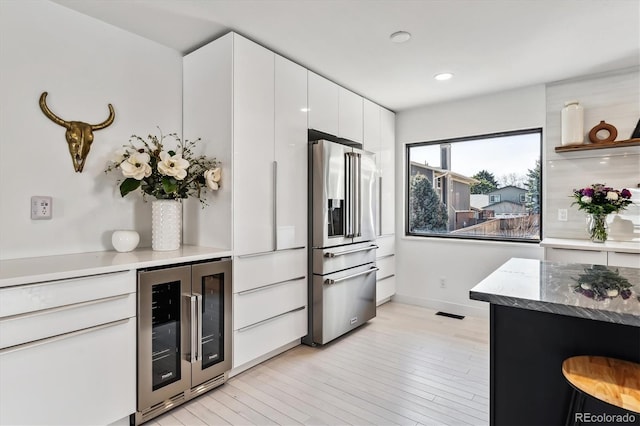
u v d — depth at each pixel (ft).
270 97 8.59
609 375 3.88
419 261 13.69
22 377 4.82
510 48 8.66
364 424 6.20
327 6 6.88
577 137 10.13
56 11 6.91
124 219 7.97
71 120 7.14
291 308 9.22
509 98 11.73
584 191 9.80
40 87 6.72
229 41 7.79
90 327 5.48
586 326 4.45
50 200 6.84
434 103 13.15
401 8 6.92
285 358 8.96
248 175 8.03
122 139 7.93
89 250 7.41
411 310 13.15
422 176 14.05
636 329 4.25
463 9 6.95
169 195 7.80
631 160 9.82
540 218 11.52
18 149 6.46
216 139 8.03
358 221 10.84
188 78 8.84
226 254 7.54
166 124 8.71
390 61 9.45
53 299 5.09
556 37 8.09
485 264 12.28
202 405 6.80
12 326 4.72
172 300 6.68
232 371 8.00
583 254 9.29
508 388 4.81
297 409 6.66
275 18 7.33
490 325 4.91
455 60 9.37
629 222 9.81
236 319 7.74
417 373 8.11
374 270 11.48
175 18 7.39
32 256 6.63
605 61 9.41
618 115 10.00
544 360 4.61
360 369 8.32
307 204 9.78
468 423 6.22
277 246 8.72
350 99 11.55
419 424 6.20
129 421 6.15
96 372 5.55
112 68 7.75
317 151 9.64
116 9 7.09
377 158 13.03
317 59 9.34
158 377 6.46
